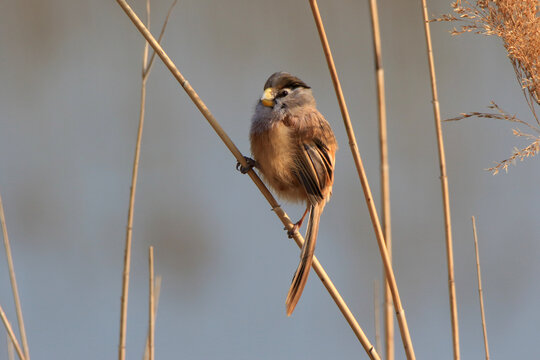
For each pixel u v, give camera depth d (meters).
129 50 15.27
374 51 4.84
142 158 13.09
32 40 14.81
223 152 13.48
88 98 14.20
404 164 12.87
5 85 14.02
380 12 14.91
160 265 11.63
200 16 15.29
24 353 5.57
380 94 4.85
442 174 5.27
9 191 12.10
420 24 14.69
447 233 5.21
